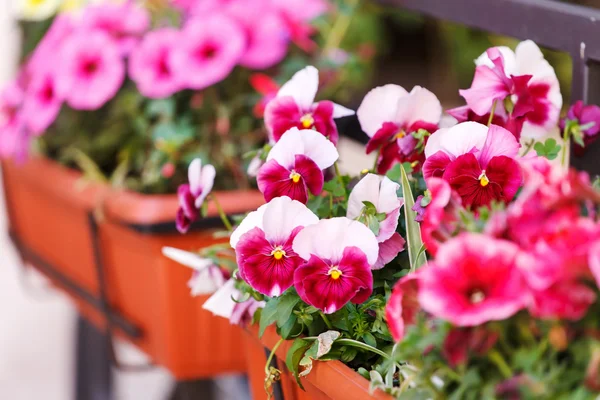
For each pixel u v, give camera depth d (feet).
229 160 5.71
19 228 6.71
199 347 5.20
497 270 3.43
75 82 5.90
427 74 13.65
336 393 3.83
